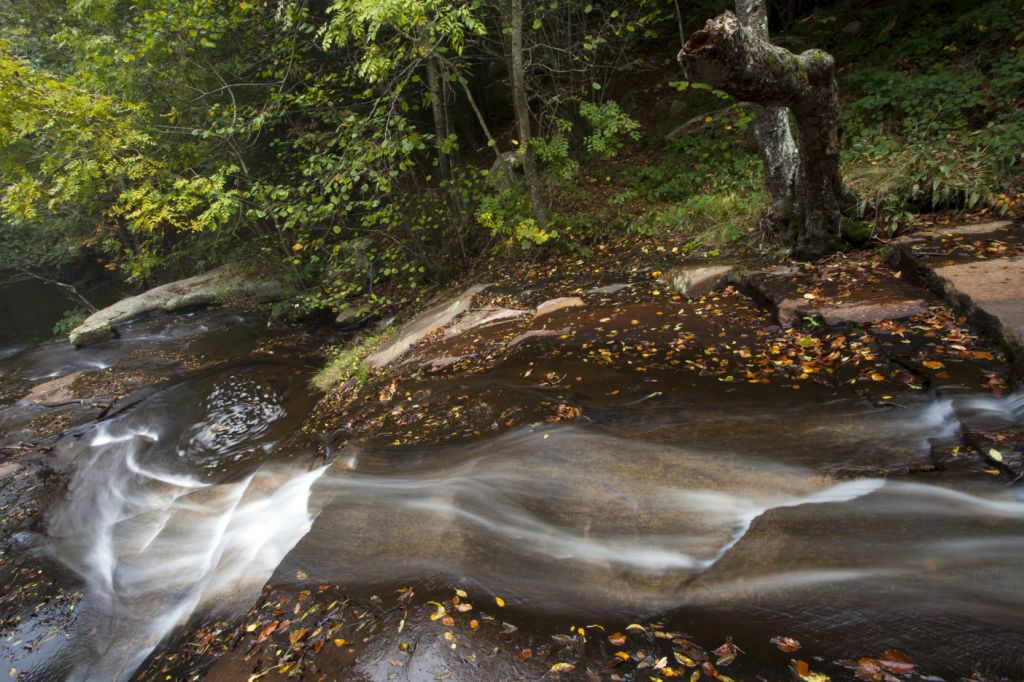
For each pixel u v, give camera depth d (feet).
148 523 16.94
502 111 45.65
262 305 41.47
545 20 34.45
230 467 19.53
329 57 34.45
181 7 29.09
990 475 9.21
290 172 37.01
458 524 11.05
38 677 12.17
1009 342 12.08
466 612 8.78
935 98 23.43
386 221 31.32
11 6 40.86
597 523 10.34
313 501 13.25
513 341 19.35
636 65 39.93
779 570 8.44
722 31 11.26
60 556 16.48
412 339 23.34
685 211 26.73
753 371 14.25
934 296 15.21
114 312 40.75
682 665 7.22
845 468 10.30
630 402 13.92
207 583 12.50
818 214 18.79
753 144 29.55
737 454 11.29
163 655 10.82
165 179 31.96
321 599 9.87
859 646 7.07
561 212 30.78
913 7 30.66
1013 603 7.29
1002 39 24.91
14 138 29.84
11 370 35.32
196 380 27.71
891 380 12.41
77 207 47.80
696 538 9.52
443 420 15.39
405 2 19.03
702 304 19.25
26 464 22.18
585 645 7.84
